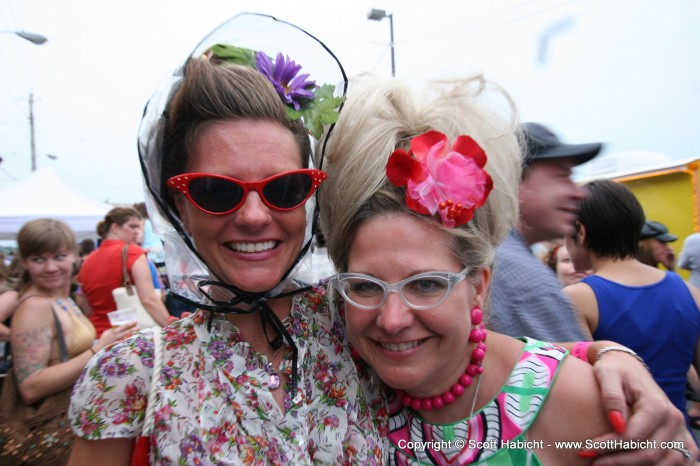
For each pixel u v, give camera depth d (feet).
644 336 5.16
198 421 2.66
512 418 3.16
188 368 2.78
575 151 4.76
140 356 2.75
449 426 3.28
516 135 3.86
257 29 3.19
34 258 6.37
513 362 3.36
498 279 4.36
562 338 4.19
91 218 24.99
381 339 3.01
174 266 3.17
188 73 2.78
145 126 2.94
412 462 3.32
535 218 4.97
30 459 5.61
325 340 3.29
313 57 3.23
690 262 11.42
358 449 3.07
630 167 17.28
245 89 2.71
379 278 2.93
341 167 3.11
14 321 6.12
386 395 3.59
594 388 3.14
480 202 2.91
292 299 3.30
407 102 3.23
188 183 2.66
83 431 2.60
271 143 2.73
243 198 2.67
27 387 5.75
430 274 2.86
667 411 2.93
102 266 8.77
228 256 2.81
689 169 15.06
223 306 2.90
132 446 2.73
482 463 3.14
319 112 3.06
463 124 3.16
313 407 3.01
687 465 2.91
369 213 2.98
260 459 2.68
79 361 6.00
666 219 15.71
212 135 2.69
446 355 3.05
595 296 5.37
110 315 6.78
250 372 2.86
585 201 5.73
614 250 5.63
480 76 3.27
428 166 2.88
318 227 3.55
